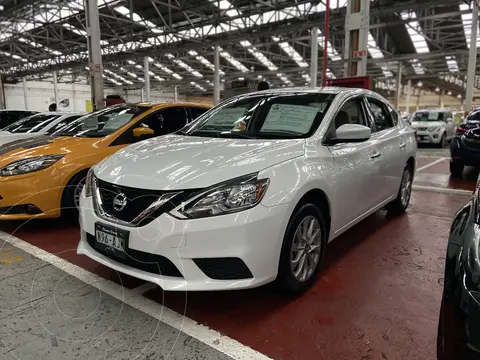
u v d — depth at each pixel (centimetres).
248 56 2408
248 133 287
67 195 359
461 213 177
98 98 771
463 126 650
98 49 766
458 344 130
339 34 1594
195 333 205
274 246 211
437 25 1672
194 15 1437
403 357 187
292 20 1290
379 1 1084
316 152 254
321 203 263
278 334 205
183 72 2855
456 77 3212
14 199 335
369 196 326
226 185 203
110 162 253
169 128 458
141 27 1553
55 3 1255
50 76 2677
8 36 1803
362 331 208
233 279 202
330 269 289
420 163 892
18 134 565
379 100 381
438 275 281
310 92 323
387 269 290
